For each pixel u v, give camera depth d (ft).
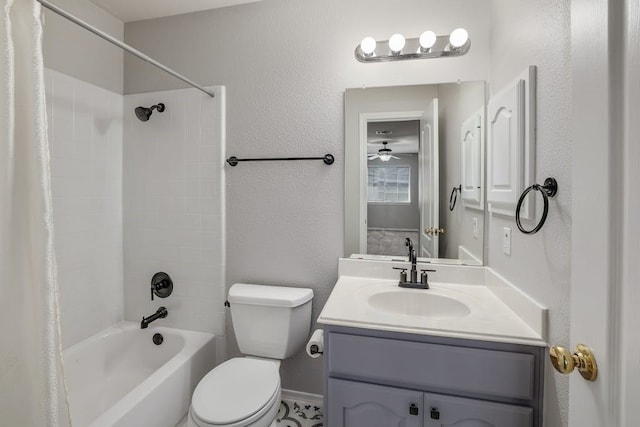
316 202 5.65
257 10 5.81
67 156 5.45
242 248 5.97
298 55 5.64
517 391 3.31
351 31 5.43
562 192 2.91
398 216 5.40
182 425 5.02
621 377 1.46
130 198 6.44
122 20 6.37
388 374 3.61
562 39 2.90
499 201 4.13
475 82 5.02
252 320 5.28
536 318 3.31
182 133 6.14
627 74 1.42
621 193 1.48
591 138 1.67
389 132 5.36
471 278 5.01
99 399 5.64
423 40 4.86
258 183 5.86
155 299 6.42
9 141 2.47
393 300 4.71
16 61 2.56
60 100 5.32
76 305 5.65
